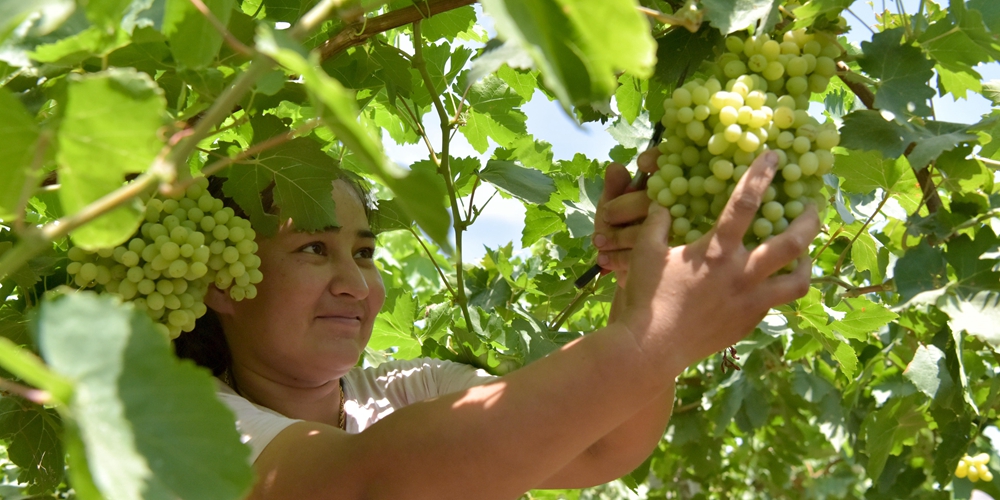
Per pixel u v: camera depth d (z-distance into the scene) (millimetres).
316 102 782
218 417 691
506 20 627
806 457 3721
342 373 1680
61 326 668
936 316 1707
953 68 1272
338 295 1644
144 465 651
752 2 1169
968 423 1863
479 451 1061
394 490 1110
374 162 715
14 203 832
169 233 1305
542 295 2311
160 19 1019
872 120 1191
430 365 1964
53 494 1929
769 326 2020
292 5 1616
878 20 1607
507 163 2010
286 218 1492
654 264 1085
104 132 787
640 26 663
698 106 1111
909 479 2549
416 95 2008
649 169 1230
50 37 1012
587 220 2025
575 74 738
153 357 686
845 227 1840
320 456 1179
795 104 1154
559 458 1074
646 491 3738
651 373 1045
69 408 631
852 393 2486
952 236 1266
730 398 2891
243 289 1415
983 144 1423
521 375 1089
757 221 1071
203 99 1132
